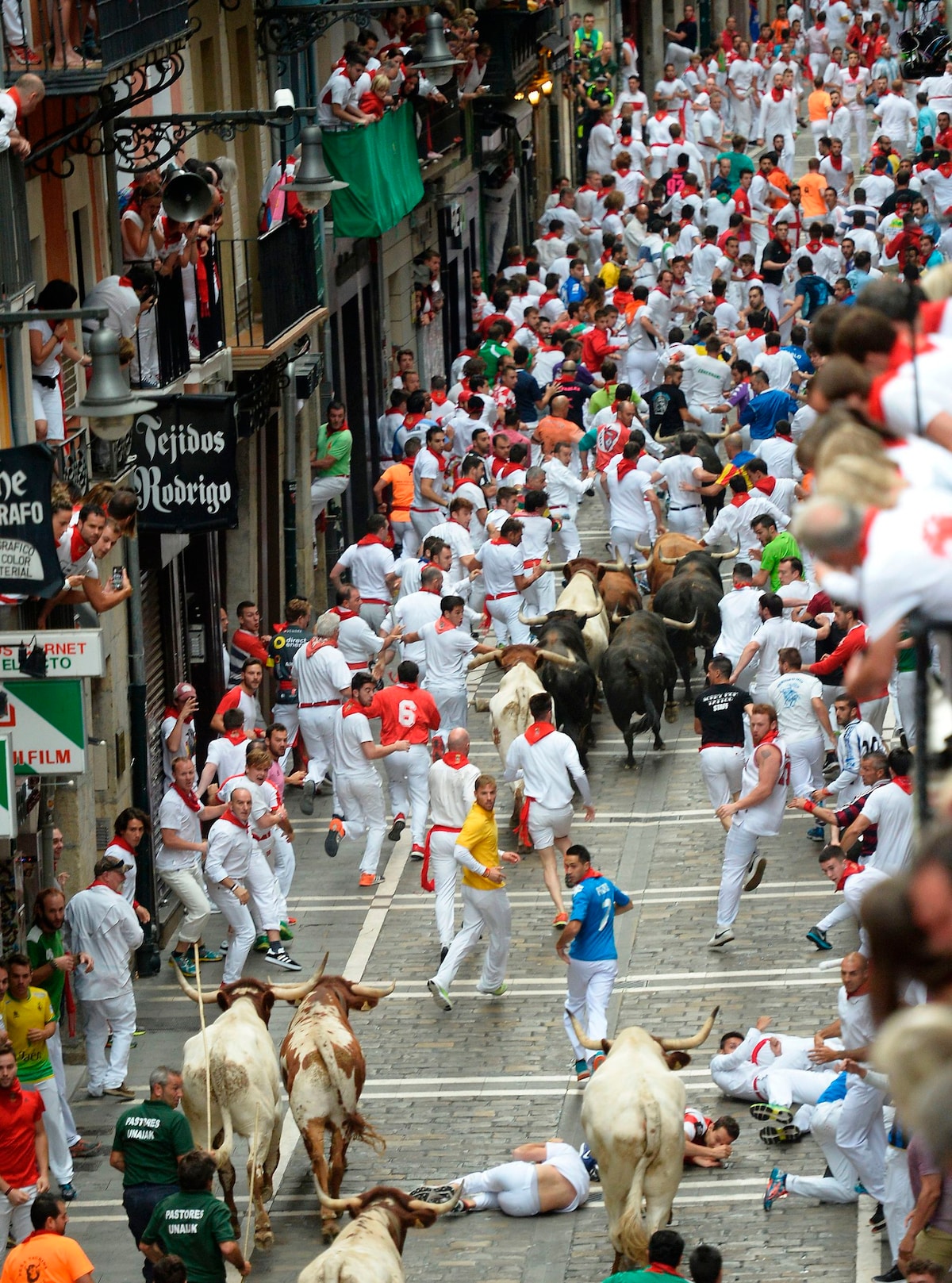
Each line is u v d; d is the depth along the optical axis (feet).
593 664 266.16
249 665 230.07
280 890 217.36
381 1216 139.64
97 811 204.33
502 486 300.40
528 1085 183.83
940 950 43.91
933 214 469.98
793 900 217.77
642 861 230.89
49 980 172.65
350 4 286.05
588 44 601.21
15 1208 151.33
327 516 321.93
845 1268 150.92
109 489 172.14
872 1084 145.38
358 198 312.09
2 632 158.30
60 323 179.01
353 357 343.26
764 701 240.94
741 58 642.22
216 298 240.53
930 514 55.98
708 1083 181.16
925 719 54.54
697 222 490.08
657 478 298.76
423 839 233.96
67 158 195.83
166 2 202.49
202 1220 136.67
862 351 65.72
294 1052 158.61
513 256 442.50
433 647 247.91
